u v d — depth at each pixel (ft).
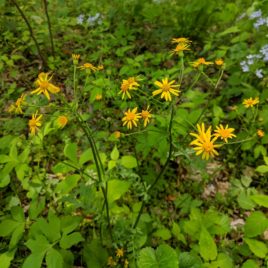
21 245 8.16
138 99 10.48
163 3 15.92
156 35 15.05
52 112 11.41
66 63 14.12
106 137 10.89
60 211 8.84
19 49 14.67
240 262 8.13
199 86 13.23
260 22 12.07
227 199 9.70
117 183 7.16
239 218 9.48
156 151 10.50
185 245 8.38
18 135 11.13
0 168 9.50
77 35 15.48
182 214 9.22
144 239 6.98
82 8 17.06
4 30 15.64
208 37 15.39
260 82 12.19
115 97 10.37
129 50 14.80
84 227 8.54
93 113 11.77
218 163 10.80
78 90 12.69
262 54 11.62
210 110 12.06
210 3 14.55
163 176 10.19
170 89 6.02
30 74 13.69
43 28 15.64
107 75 12.55
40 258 6.18
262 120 10.27
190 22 15.28
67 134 11.02
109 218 7.21
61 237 6.56
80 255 8.07
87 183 7.50
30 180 9.51
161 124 8.27
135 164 7.77
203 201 9.77
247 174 10.55
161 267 5.40
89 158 7.45
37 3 16.81
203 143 5.66
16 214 7.18
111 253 7.39
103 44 14.40
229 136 6.02
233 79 12.07
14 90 12.52
